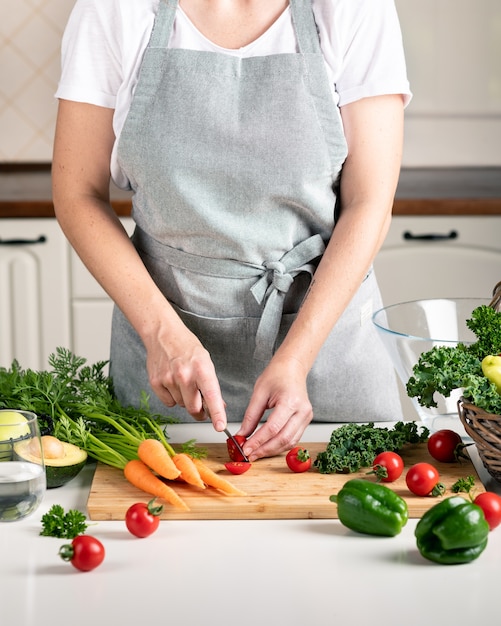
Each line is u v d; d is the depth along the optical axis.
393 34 1.56
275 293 1.61
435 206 3.00
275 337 1.62
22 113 3.59
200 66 1.54
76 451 1.36
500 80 3.55
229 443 1.38
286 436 1.37
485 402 1.23
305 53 1.54
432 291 3.06
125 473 1.30
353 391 1.69
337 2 1.54
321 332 1.47
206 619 0.99
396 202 2.99
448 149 3.61
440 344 1.38
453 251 3.04
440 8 3.48
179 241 1.62
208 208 1.57
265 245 1.60
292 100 1.54
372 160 1.56
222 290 1.63
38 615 0.99
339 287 1.50
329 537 1.18
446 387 1.30
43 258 2.99
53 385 1.48
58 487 1.34
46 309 3.01
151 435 1.42
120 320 1.73
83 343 3.04
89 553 1.08
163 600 1.03
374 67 1.55
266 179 1.55
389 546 1.15
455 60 3.52
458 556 1.10
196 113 1.54
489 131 3.59
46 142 3.61
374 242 1.54
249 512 1.24
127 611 1.00
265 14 1.57
